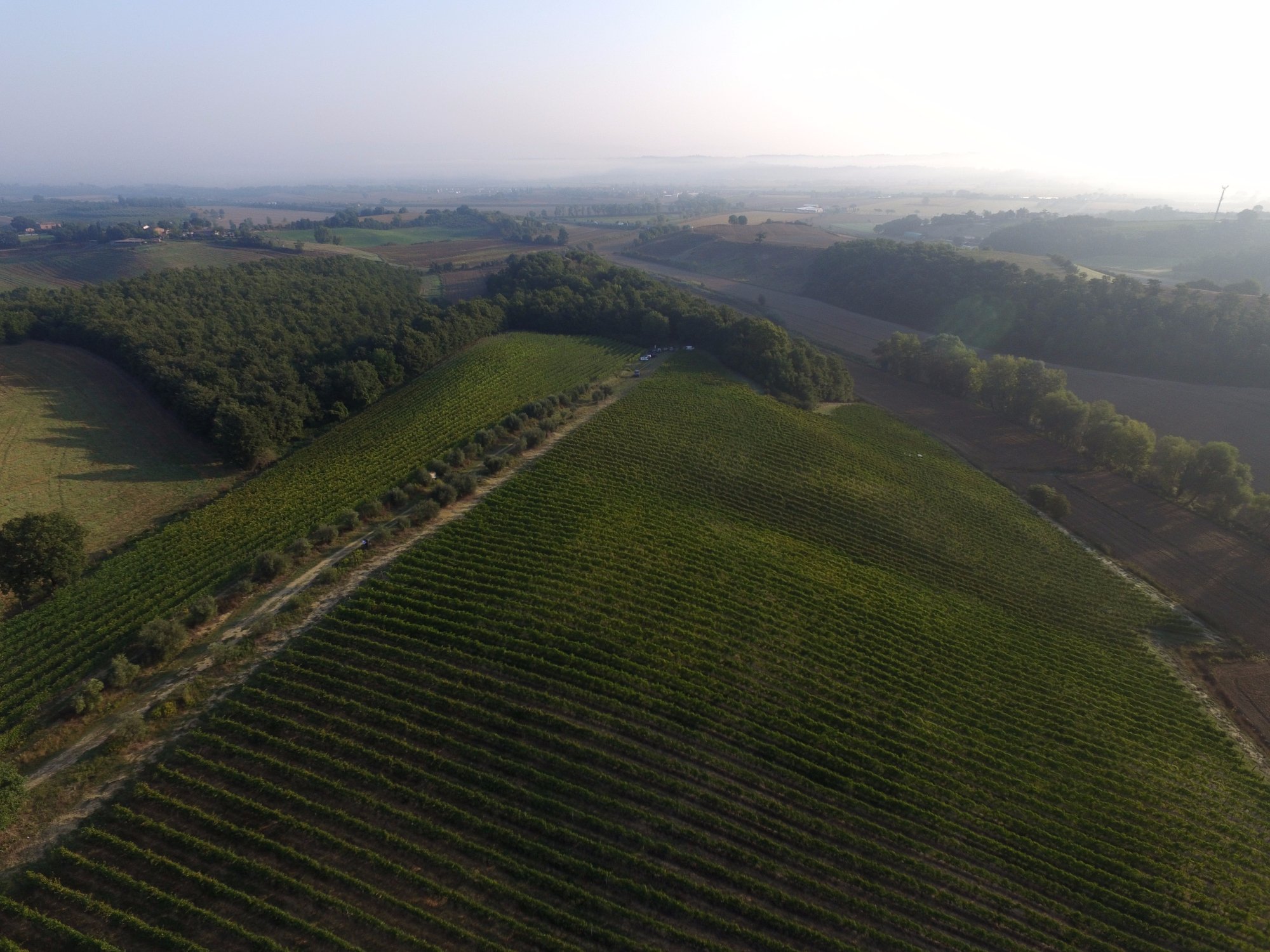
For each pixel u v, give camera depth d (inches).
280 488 2573.8
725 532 2347.4
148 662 1539.1
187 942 983.0
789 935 1111.0
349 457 2834.6
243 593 1802.4
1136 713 1747.0
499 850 1183.6
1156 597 2293.3
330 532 2079.2
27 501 2556.6
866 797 1393.9
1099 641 2055.9
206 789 1225.4
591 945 1052.5
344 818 1190.9
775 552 2265.0
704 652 1724.9
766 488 2711.6
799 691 1660.9
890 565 2346.2
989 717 1676.9
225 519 2325.3
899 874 1235.9
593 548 2092.8
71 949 970.7
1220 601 2297.0
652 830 1250.0
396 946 1011.9
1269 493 2913.4
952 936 1159.0
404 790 1259.2
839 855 1253.7
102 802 1195.3
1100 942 1176.2
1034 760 1561.3
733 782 1378.0
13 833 1116.5
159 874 1086.4
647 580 1974.7
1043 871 1294.3
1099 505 2930.6
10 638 1697.8
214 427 3107.8
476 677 1536.7
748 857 1216.8
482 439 2883.9
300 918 1034.1
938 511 2719.0
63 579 1878.7
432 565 1926.7
